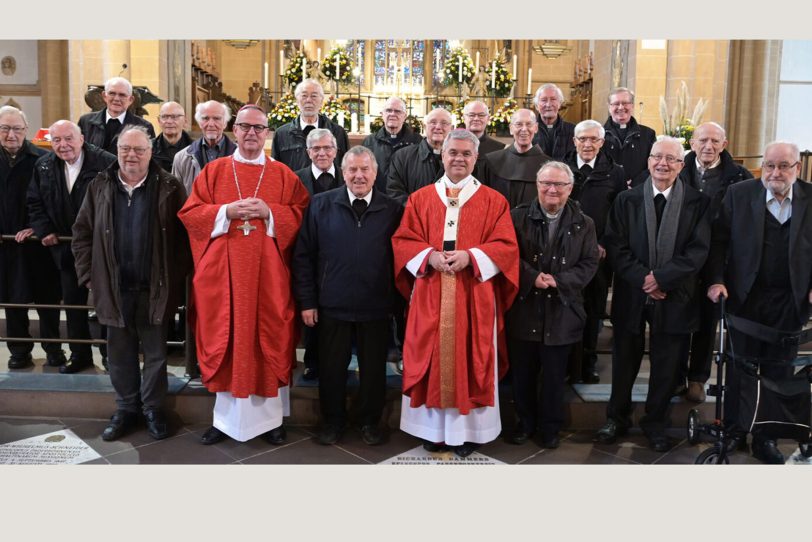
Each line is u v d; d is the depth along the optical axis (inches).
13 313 205.0
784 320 162.6
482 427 166.9
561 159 220.1
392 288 171.3
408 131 219.9
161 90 384.5
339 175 195.5
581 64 513.3
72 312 200.7
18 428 179.5
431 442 168.1
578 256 166.6
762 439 164.7
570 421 185.0
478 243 164.1
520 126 187.5
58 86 466.6
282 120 314.0
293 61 367.9
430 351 162.4
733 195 167.2
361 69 516.4
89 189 170.2
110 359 174.7
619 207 172.6
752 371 153.6
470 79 399.5
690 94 379.6
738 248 164.4
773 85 389.1
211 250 165.5
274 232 167.5
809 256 158.6
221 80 609.9
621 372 174.9
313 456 165.3
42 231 191.9
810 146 403.5
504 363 172.4
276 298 167.2
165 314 170.1
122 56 378.3
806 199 159.5
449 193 166.2
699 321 170.1
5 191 198.7
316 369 196.5
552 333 165.9
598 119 443.5
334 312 168.7
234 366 165.2
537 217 167.3
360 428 180.2
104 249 167.5
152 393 174.6
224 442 173.5
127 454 164.6
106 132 231.0
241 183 169.2
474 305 162.6
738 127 392.2
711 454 155.9
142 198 168.2
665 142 163.9
